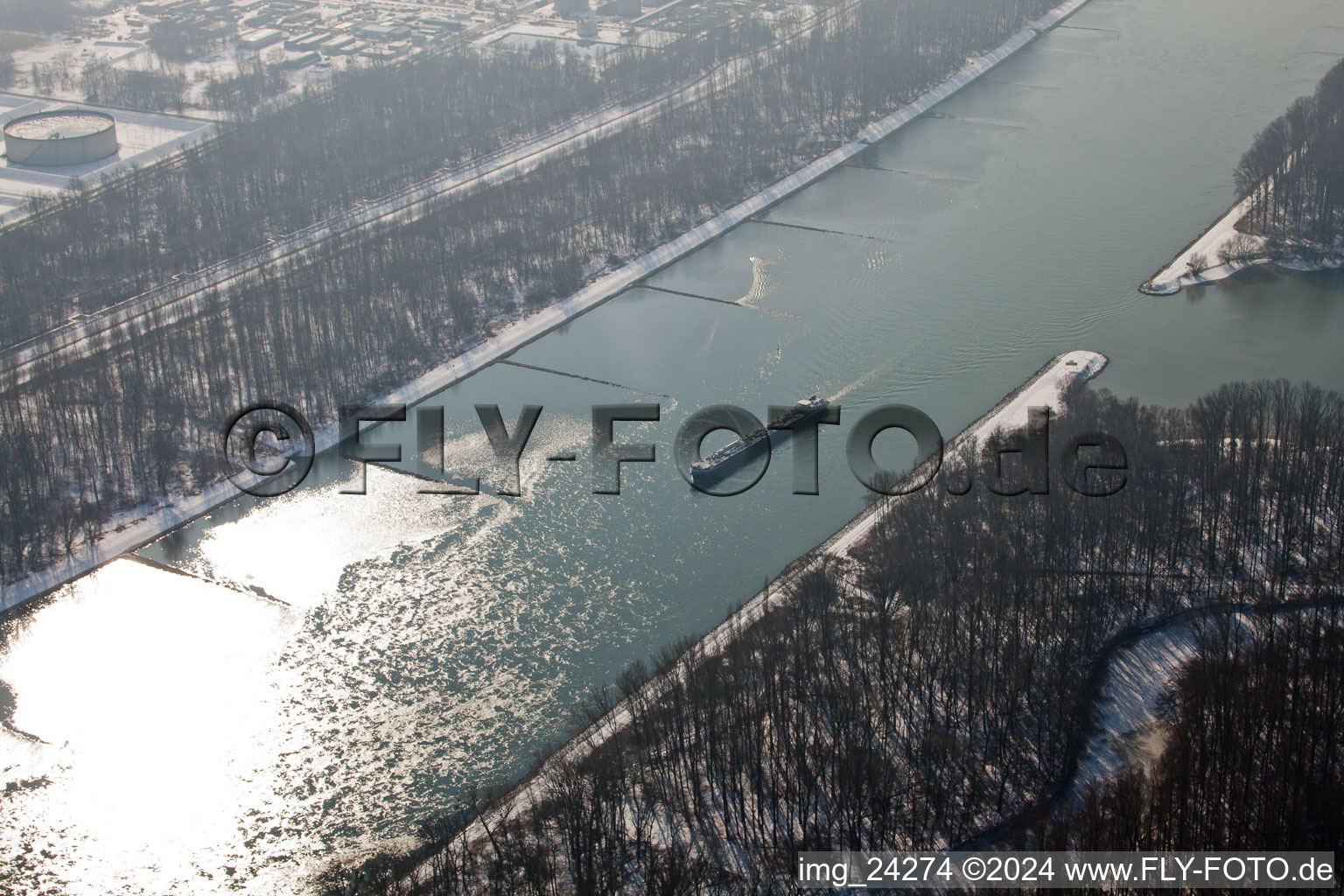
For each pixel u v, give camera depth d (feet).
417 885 631.97
